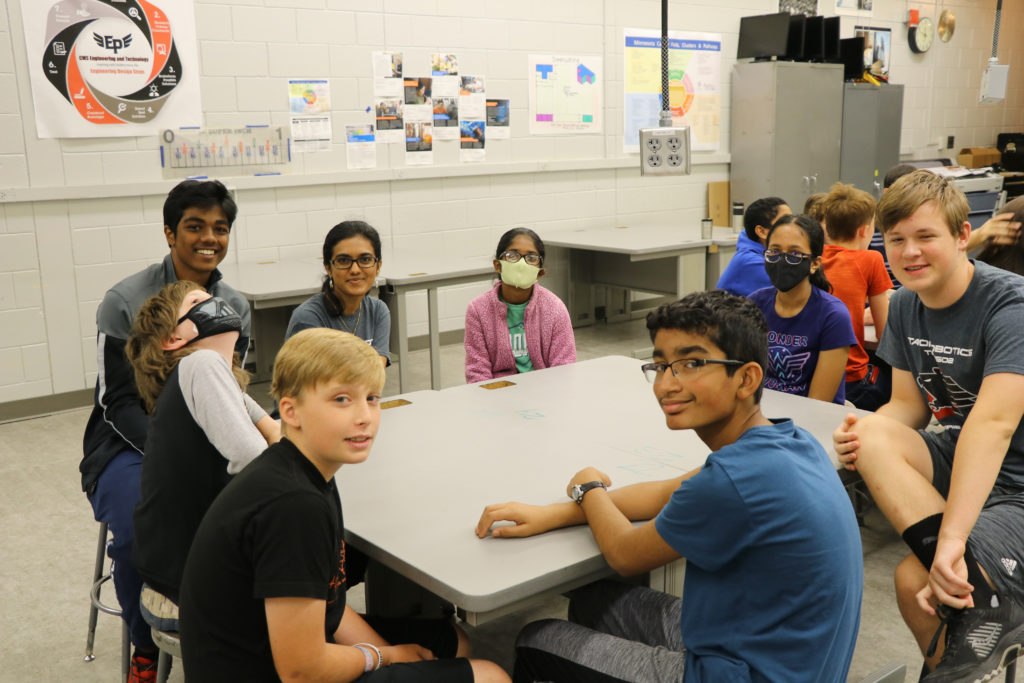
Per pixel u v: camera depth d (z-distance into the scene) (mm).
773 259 2676
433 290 4914
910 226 1788
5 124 4668
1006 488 1831
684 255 6035
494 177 6523
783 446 1331
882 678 1440
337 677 1327
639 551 1437
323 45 5652
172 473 1607
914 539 1664
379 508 1707
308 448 1339
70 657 2465
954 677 1511
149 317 1741
